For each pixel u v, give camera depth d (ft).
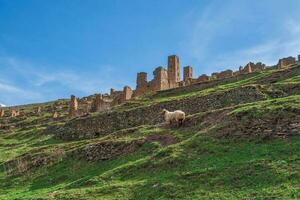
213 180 99.35
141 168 120.37
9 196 128.47
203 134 130.82
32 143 220.02
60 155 161.17
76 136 213.05
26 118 343.05
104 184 116.16
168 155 122.72
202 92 218.38
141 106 216.95
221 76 277.85
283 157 102.94
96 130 210.79
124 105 240.94
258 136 119.85
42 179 145.59
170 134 146.72
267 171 97.09
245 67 274.36
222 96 194.90
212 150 118.73
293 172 93.56
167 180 105.29
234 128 127.24
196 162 114.11
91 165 144.56
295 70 220.43
